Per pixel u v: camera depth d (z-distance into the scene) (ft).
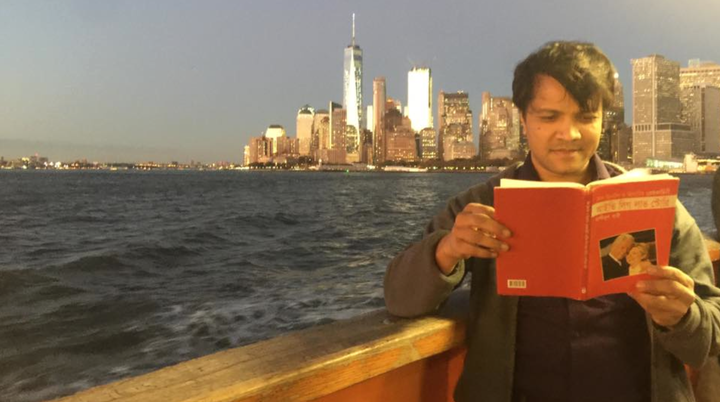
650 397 5.10
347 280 37.81
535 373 5.28
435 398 6.18
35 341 23.98
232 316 27.40
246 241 66.33
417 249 5.38
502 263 4.37
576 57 4.84
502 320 5.33
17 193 231.30
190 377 4.39
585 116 4.89
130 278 40.73
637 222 4.22
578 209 4.09
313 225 90.02
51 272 42.39
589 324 5.09
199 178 588.50
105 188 296.10
